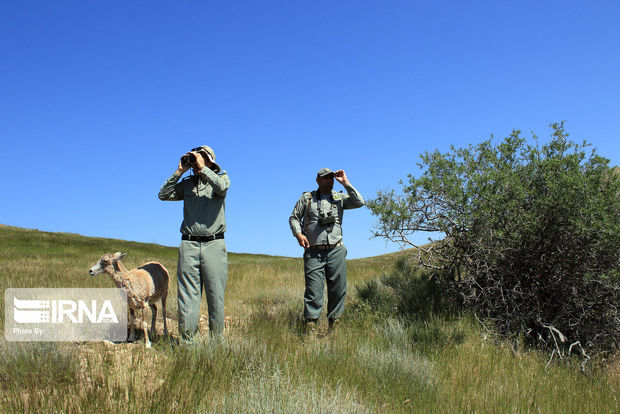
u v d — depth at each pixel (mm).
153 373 4402
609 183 6738
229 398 3738
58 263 16062
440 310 7453
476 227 6867
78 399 3643
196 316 5465
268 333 6117
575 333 7043
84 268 14289
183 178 5797
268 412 3469
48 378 4055
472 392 4688
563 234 6844
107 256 5418
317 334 6785
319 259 6867
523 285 7398
